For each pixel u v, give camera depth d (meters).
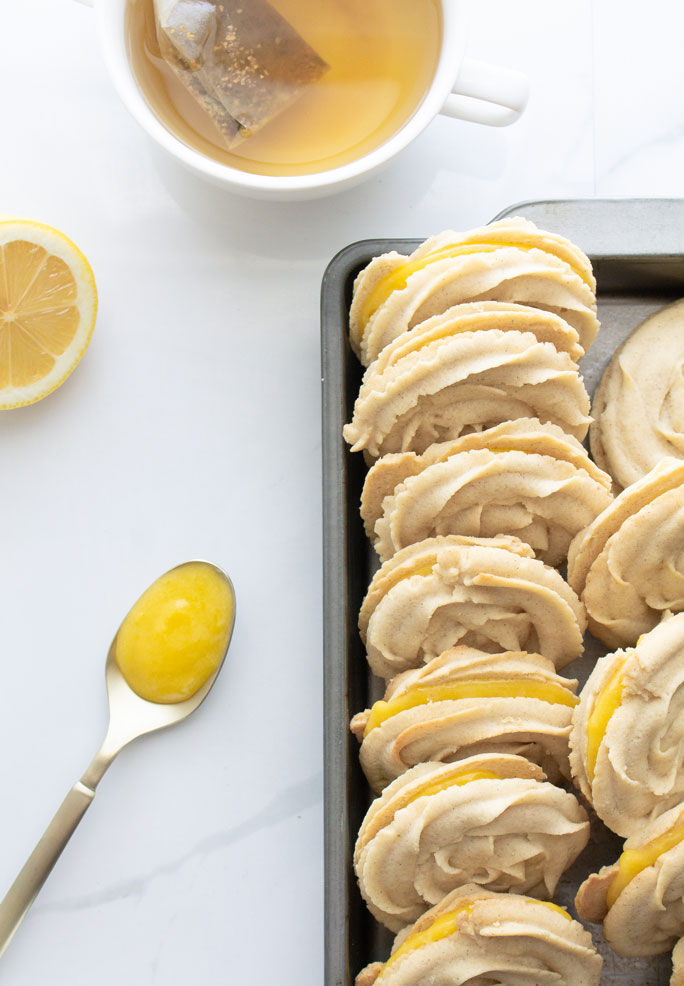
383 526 0.50
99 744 0.54
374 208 0.56
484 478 0.49
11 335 0.53
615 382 0.54
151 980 0.52
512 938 0.46
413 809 0.47
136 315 0.56
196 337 0.56
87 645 0.54
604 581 0.50
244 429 0.55
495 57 0.57
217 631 0.53
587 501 0.50
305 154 0.54
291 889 0.53
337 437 0.51
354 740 0.50
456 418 0.50
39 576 0.54
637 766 0.47
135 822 0.53
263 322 0.56
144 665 0.53
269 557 0.55
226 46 0.53
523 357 0.49
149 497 0.55
